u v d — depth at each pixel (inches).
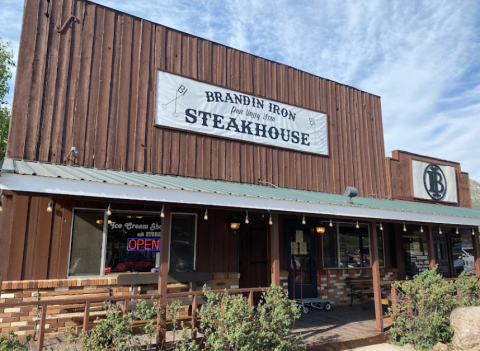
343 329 314.7
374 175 484.7
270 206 258.4
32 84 279.7
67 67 295.3
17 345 177.6
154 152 323.9
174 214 328.2
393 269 482.3
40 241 267.0
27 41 282.8
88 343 186.1
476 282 374.0
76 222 283.6
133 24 332.2
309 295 411.8
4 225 257.6
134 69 325.7
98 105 303.4
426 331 304.2
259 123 394.9
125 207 304.0
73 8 305.0
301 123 429.7
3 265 253.4
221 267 345.7
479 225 414.0
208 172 351.3
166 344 220.8
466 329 293.9
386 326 330.6
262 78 408.5
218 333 217.6
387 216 326.3
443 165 560.4
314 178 428.1
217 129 363.9
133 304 267.1
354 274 446.9
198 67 363.6
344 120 473.1
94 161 294.5
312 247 421.7
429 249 391.9
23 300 254.7
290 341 253.6
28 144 271.4
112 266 293.1
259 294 382.9
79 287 273.4
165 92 338.0
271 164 396.2
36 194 200.2
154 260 312.5
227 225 357.1
